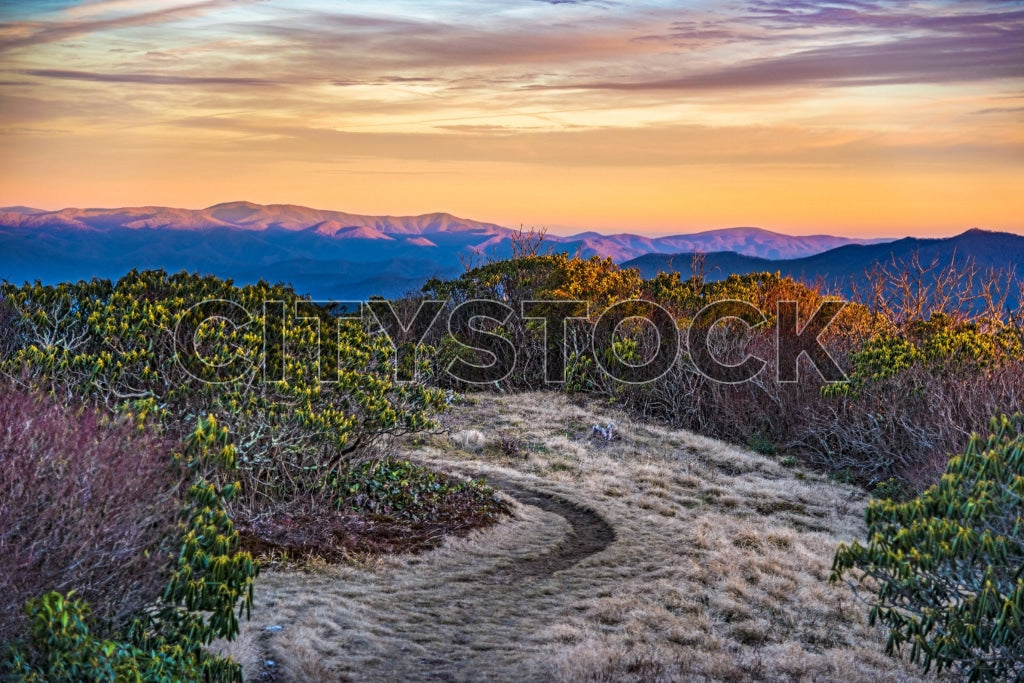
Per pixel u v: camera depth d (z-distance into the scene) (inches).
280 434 531.2
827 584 536.7
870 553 316.2
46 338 511.2
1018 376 808.3
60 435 292.7
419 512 609.6
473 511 631.8
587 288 1186.6
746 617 476.1
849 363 1015.6
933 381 853.8
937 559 297.9
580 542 609.9
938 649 309.0
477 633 427.8
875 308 1095.6
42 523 266.5
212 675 299.3
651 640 426.0
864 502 804.6
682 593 496.4
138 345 516.7
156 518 297.4
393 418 590.6
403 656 391.2
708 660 403.9
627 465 847.7
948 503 309.0
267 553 488.1
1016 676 305.6
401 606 451.8
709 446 949.8
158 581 290.5
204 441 343.3
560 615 459.8
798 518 733.3
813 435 967.6
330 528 542.0
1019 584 278.8
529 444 880.9
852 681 394.0
